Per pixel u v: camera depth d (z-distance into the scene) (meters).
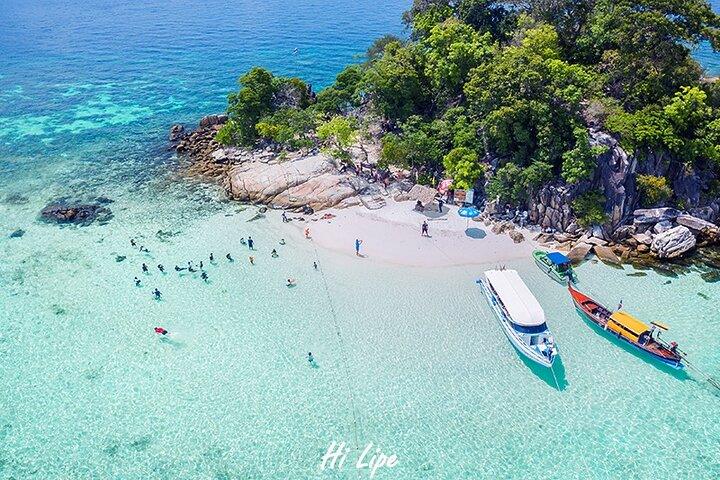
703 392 47.78
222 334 54.88
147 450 43.66
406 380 49.25
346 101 103.31
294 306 58.34
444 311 57.16
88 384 49.59
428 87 92.38
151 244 70.00
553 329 54.88
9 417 46.56
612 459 42.34
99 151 100.94
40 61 165.12
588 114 70.69
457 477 41.25
